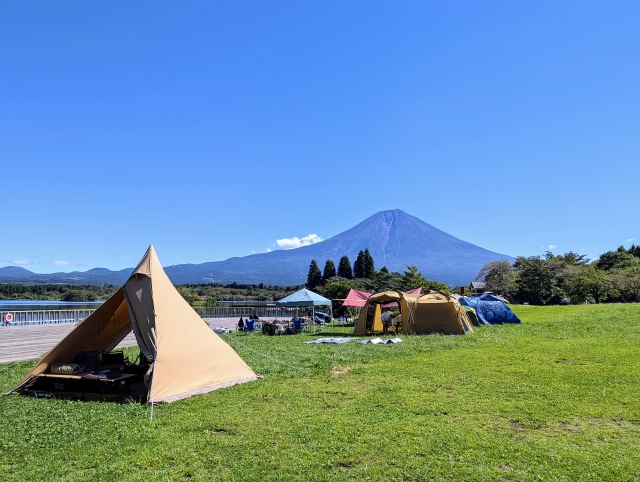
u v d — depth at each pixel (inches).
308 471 193.9
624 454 203.6
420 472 189.8
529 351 485.4
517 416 259.4
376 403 294.4
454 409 275.1
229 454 213.9
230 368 379.6
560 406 275.1
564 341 558.3
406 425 247.8
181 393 331.0
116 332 418.9
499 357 452.8
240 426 254.1
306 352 553.3
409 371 396.2
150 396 315.6
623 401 281.4
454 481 181.8
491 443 218.8
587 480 179.9
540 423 247.0
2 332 966.4
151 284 370.3
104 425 265.0
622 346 489.4
